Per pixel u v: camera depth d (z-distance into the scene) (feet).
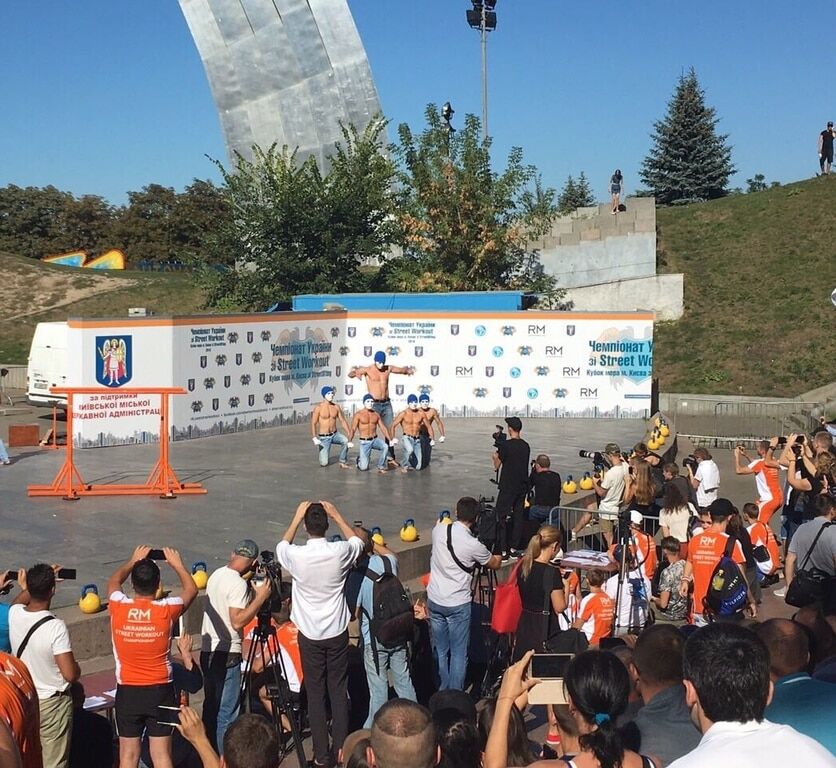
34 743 16.11
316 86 152.87
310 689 26.78
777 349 119.24
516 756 16.26
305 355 90.74
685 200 229.66
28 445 76.43
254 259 124.47
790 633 16.33
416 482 65.26
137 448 76.02
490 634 34.42
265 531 51.11
